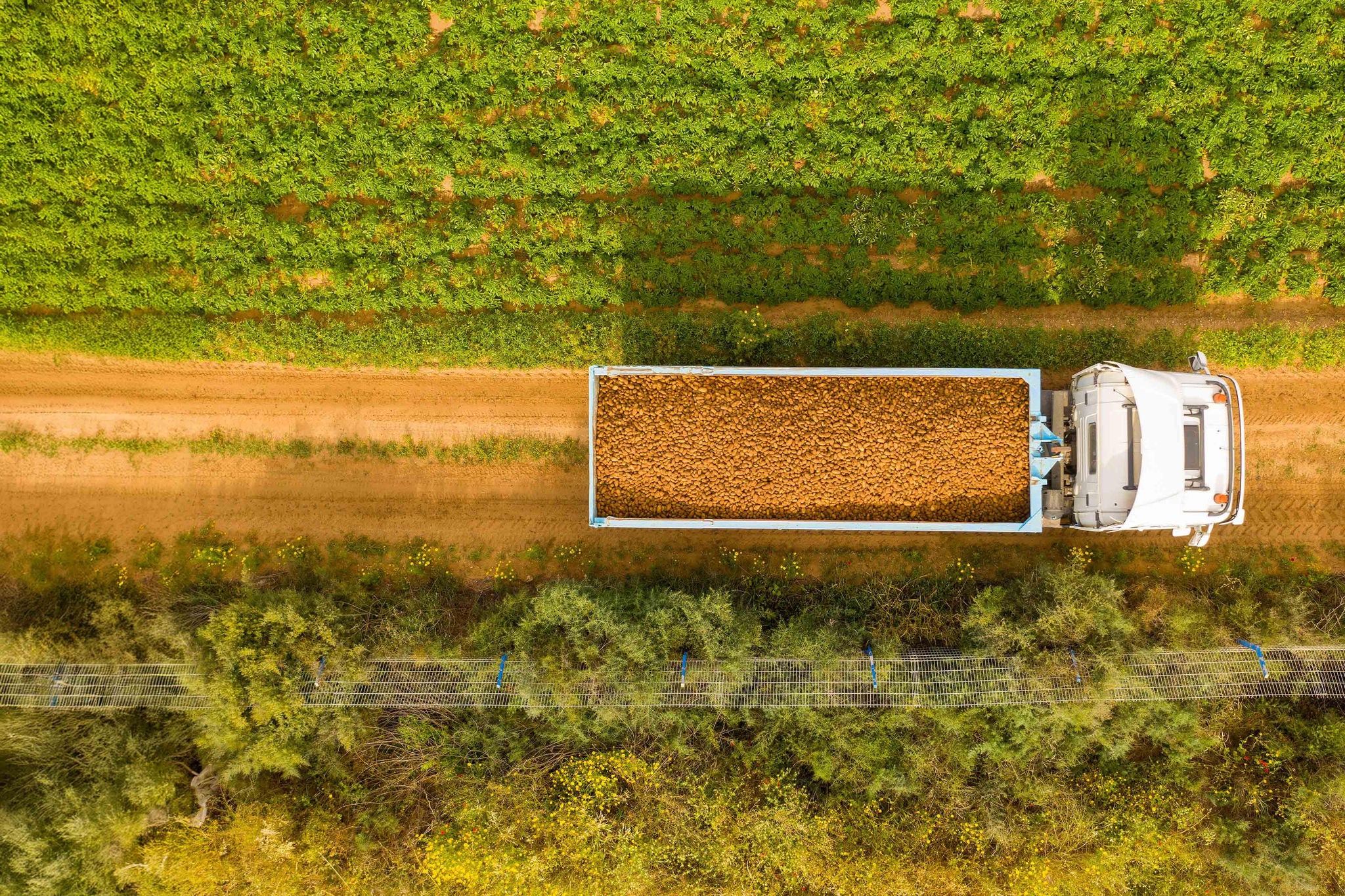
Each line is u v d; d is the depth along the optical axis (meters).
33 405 15.14
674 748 13.66
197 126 15.05
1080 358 14.76
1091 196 15.02
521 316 15.04
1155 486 12.39
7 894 12.42
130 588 14.86
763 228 15.08
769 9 14.93
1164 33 14.71
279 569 14.95
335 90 15.16
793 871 13.71
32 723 13.34
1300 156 14.70
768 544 14.80
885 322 15.02
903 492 13.17
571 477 15.01
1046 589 13.85
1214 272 14.81
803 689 13.59
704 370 13.18
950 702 13.53
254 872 13.47
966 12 15.06
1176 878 13.77
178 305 15.09
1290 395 14.85
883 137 14.90
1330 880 13.35
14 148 15.03
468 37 15.02
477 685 13.88
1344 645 13.68
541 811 13.61
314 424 15.12
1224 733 14.02
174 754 13.83
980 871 13.52
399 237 15.12
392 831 13.94
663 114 15.14
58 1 14.89
